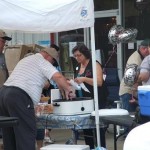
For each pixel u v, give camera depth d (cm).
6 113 749
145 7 1393
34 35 1545
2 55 941
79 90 821
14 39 1536
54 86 908
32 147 736
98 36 1483
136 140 380
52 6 679
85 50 854
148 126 403
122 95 1070
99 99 838
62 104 731
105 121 666
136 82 917
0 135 922
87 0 686
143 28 1401
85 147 712
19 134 731
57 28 683
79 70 877
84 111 734
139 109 589
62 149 694
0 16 668
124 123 616
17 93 734
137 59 1038
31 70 752
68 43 1511
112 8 1459
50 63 766
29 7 675
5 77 927
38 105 770
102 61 1330
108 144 1059
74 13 683
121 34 1038
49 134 1150
